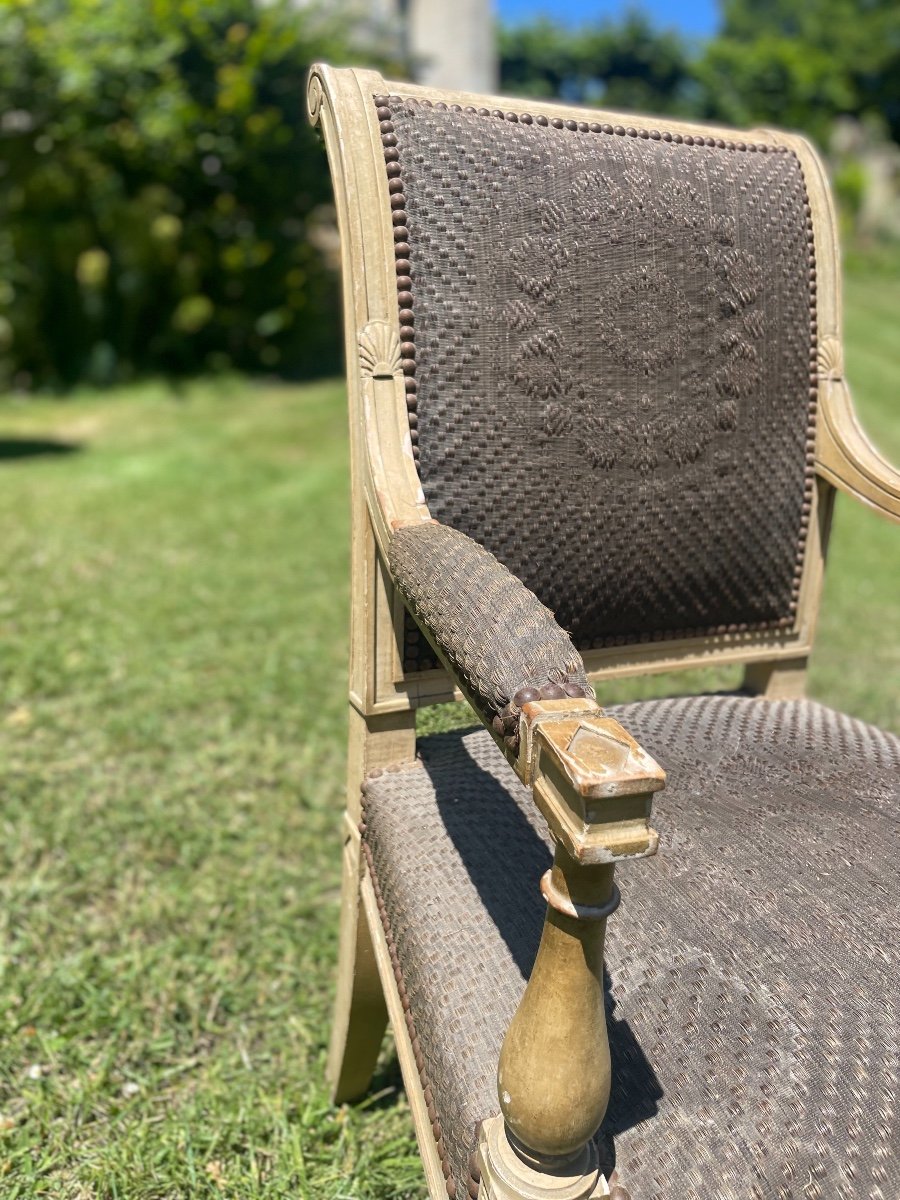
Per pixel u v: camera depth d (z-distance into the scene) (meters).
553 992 0.57
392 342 0.94
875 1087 0.64
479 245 0.96
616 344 1.01
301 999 1.43
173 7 5.79
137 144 5.95
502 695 0.57
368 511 0.95
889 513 1.07
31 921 1.54
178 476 4.38
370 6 7.31
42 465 4.48
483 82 9.78
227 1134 1.20
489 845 0.88
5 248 5.96
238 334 6.66
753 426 1.10
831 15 19.97
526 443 0.99
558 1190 0.60
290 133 6.16
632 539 1.05
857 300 10.20
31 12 5.38
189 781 1.97
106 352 6.27
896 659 2.70
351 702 1.04
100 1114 1.22
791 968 0.71
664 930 0.75
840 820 0.87
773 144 1.14
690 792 0.91
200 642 2.64
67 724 2.14
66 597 2.87
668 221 1.03
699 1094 0.64
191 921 1.58
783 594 1.18
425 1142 0.76
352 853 1.07
